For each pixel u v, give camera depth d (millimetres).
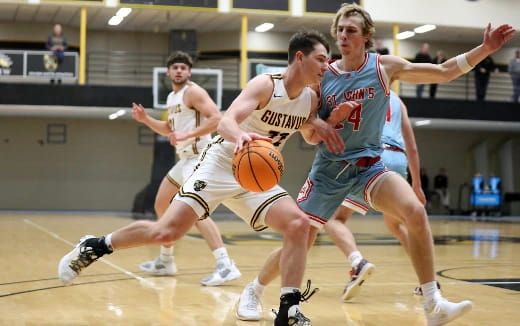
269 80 3838
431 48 24297
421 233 3863
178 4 19531
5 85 18609
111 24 22344
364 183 4078
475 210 24406
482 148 26094
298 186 25016
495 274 6398
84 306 4438
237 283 5633
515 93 21453
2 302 4555
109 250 3863
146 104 19297
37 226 13617
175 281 5676
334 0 20219
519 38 22531
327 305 4672
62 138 23922
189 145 5672
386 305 4684
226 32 23438
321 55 3777
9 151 23562
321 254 8234
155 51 23906
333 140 3971
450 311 3777
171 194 5785
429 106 20750
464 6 21031
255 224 3926
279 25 22094
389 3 20562
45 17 21766
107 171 24203
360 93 4051
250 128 3934
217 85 18484
